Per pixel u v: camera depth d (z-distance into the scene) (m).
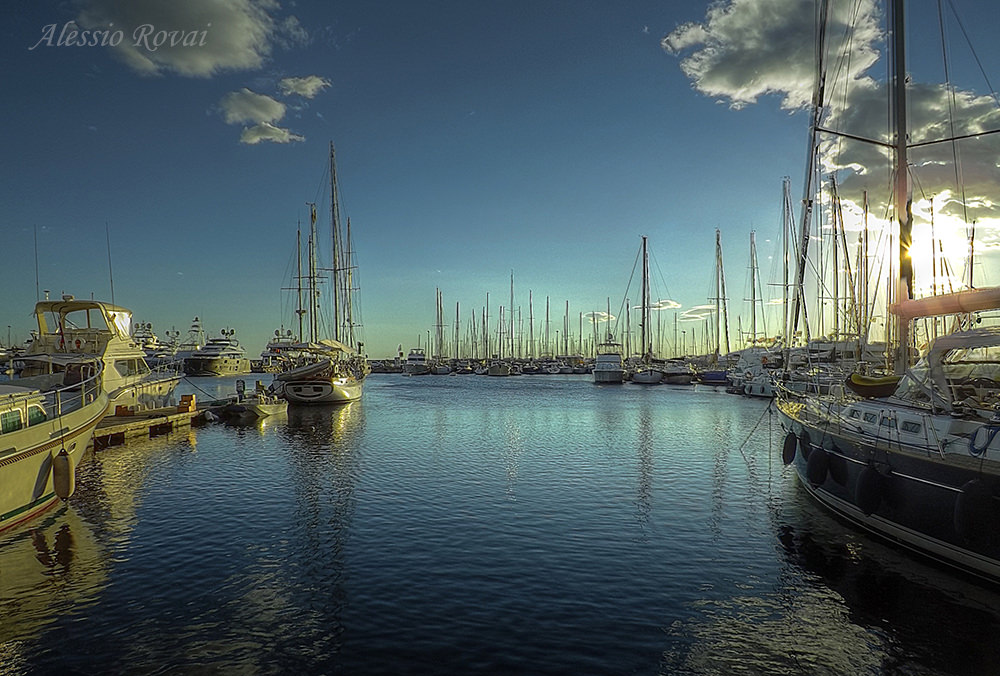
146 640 9.68
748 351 76.06
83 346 32.50
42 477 16.48
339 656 9.15
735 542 14.59
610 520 16.59
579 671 8.77
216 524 16.17
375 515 17.09
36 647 9.46
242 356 127.12
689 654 9.28
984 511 10.73
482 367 147.12
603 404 58.66
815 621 10.38
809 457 17.19
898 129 17.64
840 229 47.38
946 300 13.89
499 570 12.73
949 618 10.48
